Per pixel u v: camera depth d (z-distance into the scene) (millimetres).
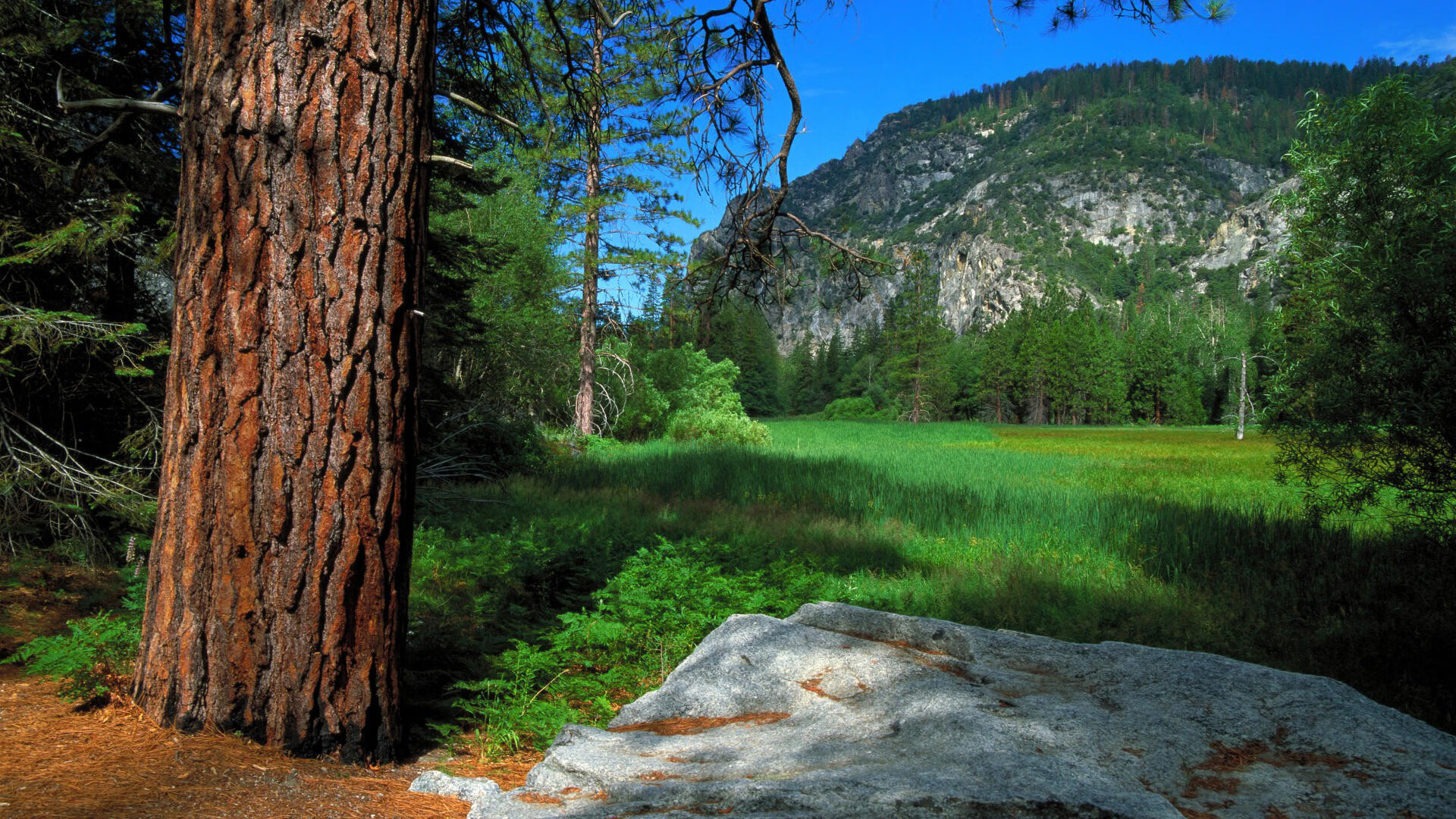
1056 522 11234
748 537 9453
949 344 120438
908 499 13273
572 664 4668
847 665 3127
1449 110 6988
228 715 2873
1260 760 2303
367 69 3006
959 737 2338
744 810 2043
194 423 2900
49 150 7000
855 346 120188
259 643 2879
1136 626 6273
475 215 20750
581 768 2428
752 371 93875
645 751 2609
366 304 2998
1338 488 7574
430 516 9508
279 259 2889
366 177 2996
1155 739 2381
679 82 5852
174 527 2936
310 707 2893
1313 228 8008
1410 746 2295
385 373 3059
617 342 29484
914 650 3309
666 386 33500
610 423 29625
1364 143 7367
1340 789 2086
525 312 22703
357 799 2564
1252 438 50344
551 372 25844
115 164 7254
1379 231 7227
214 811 2293
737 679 3129
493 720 3518
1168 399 100500
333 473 2930
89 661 3145
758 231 5977
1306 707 2555
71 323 6191
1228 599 7176
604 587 6566
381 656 3064
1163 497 15039
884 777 2080
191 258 2922
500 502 11117
